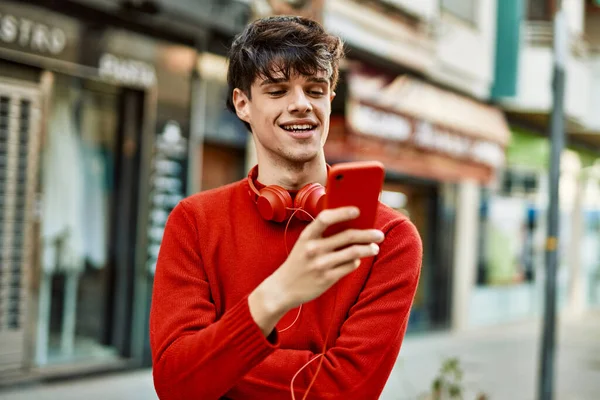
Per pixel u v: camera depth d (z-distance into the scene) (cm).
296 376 155
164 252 169
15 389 610
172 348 149
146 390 639
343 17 916
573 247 1909
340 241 127
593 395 766
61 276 668
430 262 1229
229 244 169
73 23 637
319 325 164
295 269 130
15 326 624
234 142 803
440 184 1225
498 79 1275
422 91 1069
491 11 1277
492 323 1394
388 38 991
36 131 631
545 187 1591
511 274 1472
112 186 707
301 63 161
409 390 698
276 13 819
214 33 768
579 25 1542
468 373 844
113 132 702
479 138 1181
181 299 162
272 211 163
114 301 714
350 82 865
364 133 883
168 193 730
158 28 705
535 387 783
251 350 137
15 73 614
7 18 588
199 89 753
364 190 128
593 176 1966
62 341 669
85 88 671
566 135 1747
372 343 156
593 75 1584
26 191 627
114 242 713
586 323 1570
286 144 165
